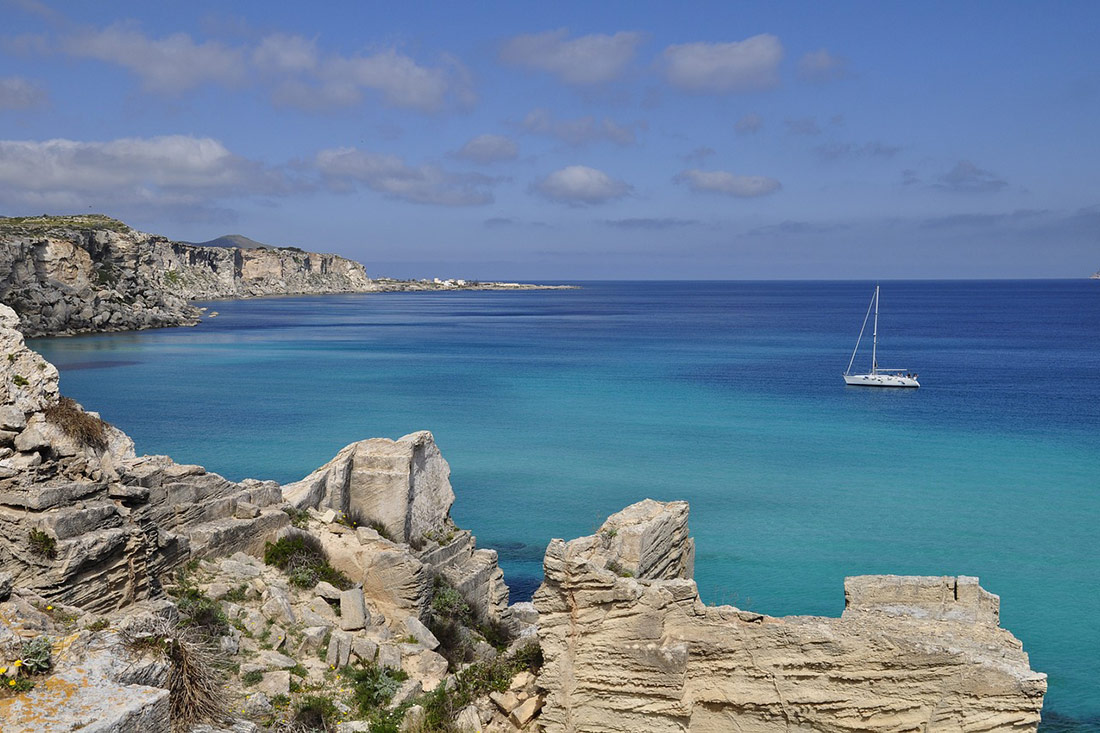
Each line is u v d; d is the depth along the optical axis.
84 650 12.00
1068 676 31.09
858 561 43.03
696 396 102.31
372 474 28.88
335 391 102.62
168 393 98.12
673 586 15.70
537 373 124.56
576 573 15.80
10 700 10.41
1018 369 132.00
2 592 14.15
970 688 14.32
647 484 58.97
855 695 14.84
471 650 25.41
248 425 78.69
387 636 23.20
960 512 51.97
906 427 82.19
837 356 152.25
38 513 18.45
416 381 113.56
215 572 23.33
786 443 73.94
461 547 30.39
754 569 41.84
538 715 17.02
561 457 67.44
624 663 15.62
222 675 18.06
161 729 10.85
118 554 19.38
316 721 17.94
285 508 27.14
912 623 15.24
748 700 15.22
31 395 20.45
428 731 17.62
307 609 23.14
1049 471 63.06
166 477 24.78
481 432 77.69
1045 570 41.78
